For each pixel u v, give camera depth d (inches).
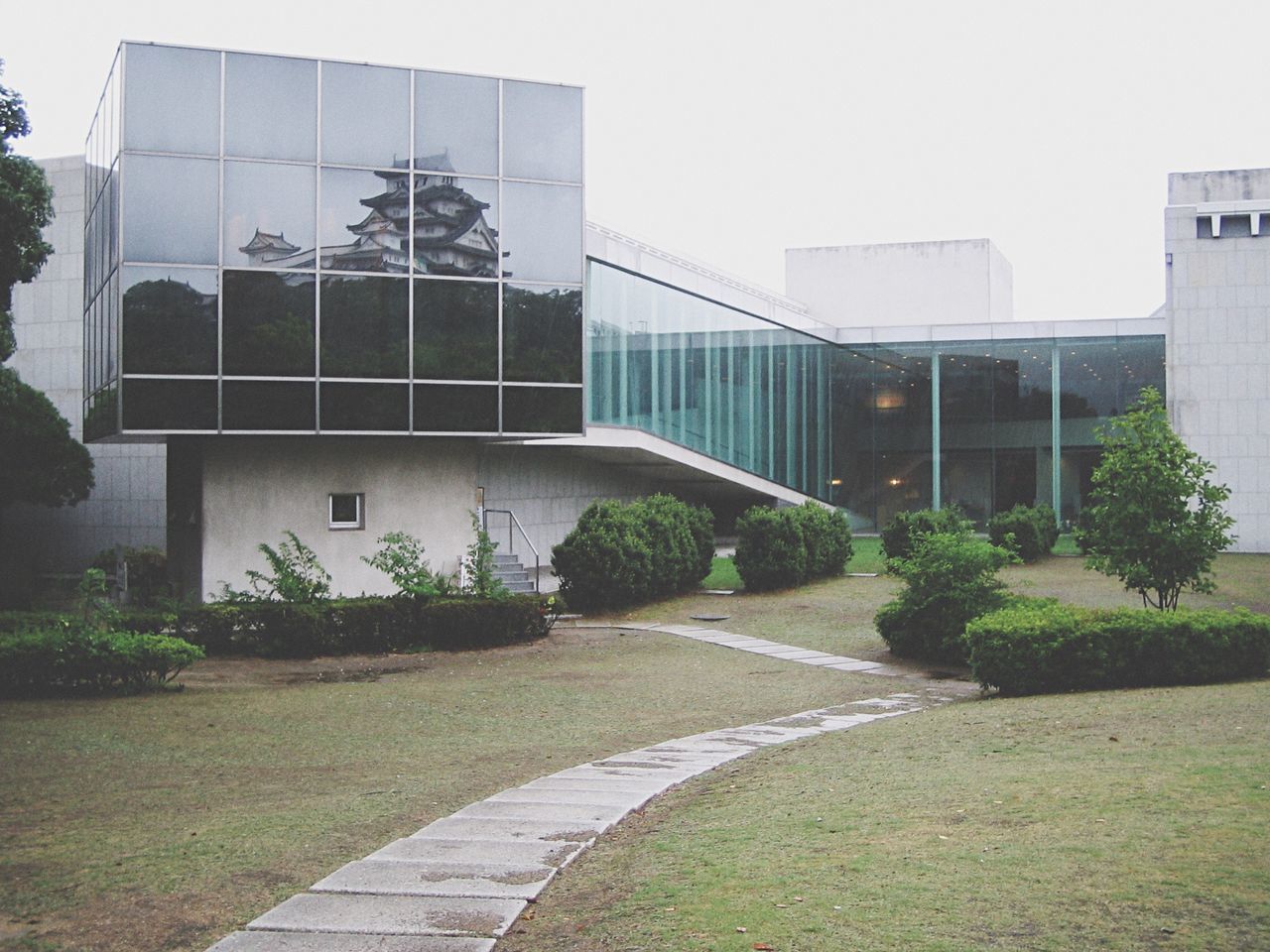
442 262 847.7
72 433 1392.7
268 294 807.1
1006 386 1576.0
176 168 792.3
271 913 249.1
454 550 890.1
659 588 1010.1
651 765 421.4
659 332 1284.4
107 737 477.7
